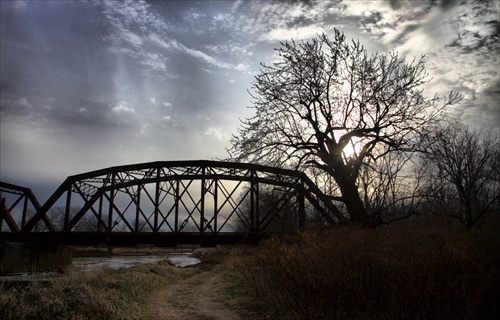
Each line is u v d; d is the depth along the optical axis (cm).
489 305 728
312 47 1992
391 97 1867
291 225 2303
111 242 4066
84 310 864
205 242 3819
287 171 2091
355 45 1942
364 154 1845
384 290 878
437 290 752
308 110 2027
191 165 4097
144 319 988
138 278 1573
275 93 2033
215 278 2172
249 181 3734
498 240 1106
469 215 1917
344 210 2114
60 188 4388
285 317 965
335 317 862
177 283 1977
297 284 1008
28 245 3928
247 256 1691
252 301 1206
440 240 947
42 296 869
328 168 1959
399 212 1745
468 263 869
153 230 3912
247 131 2052
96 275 1298
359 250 1005
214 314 1129
